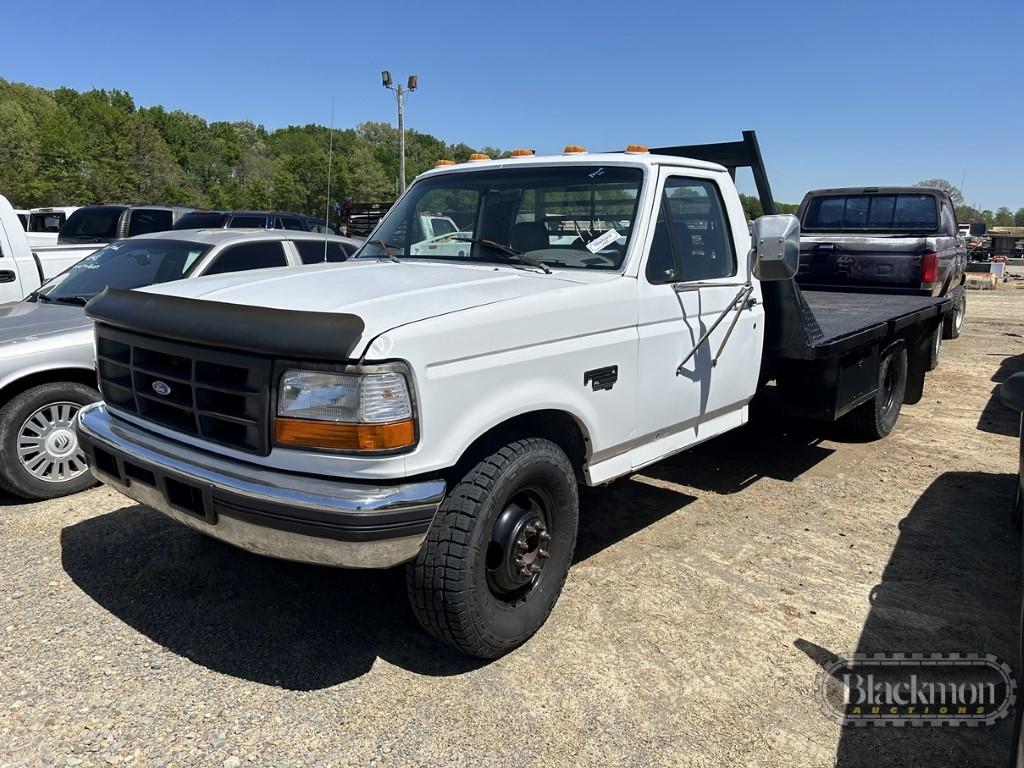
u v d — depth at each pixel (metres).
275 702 2.93
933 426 7.09
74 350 4.88
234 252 6.21
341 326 2.61
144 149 89.94
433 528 2.94
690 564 4.16
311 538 2.65
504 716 2.87
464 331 2.84
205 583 3.84
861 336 5.23
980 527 4.72
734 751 2.72
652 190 3.81
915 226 9.17
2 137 80.62
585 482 3.63
